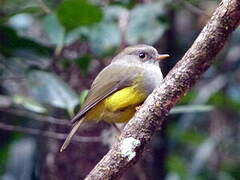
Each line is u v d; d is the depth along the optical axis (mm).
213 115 13953
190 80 6789
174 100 6855
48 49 11383
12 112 11734
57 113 12195
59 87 10922
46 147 12164
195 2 12977
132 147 6879
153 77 9805
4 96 12078
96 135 11570
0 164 13359
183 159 14617
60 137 11438
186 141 14281
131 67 9977
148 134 6910
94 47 11258
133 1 11617
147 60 10234
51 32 10891
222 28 6598
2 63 11625
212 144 13664
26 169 13008
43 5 11414
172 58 13766
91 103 9570
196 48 6707
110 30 11320
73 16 10508
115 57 10438
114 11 11664
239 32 14039
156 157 12930
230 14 6527
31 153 13102
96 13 10477
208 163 14188
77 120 9672
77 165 11727
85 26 10805
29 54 11484
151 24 11523
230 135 14156
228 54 14188
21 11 11125
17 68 11625
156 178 12758
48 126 12625
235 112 14156
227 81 13852
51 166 11945
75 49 12094
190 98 13023
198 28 13945
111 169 6918
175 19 14281
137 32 11500
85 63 11172
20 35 11227
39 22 13266
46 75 11047
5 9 12750
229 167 14102
